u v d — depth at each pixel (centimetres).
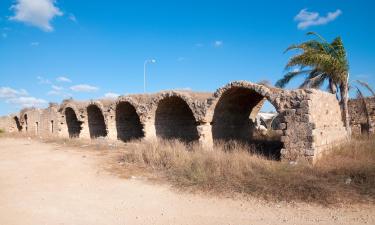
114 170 1097
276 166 977
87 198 790
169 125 1905
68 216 661
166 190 846
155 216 655
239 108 1736
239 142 1530
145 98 2011
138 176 998
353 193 748
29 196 812
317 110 1155
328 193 739
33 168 1188
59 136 2509
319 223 598
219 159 1021
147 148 1308
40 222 626
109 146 1742
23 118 3512
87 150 1647
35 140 2442
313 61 1627
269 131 2159
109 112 2083
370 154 1142
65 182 957
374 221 603
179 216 652
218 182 859
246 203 724
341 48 1722
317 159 1089
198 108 1494
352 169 898
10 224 615
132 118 2244
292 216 637
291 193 757
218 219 631
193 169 990
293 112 1112
